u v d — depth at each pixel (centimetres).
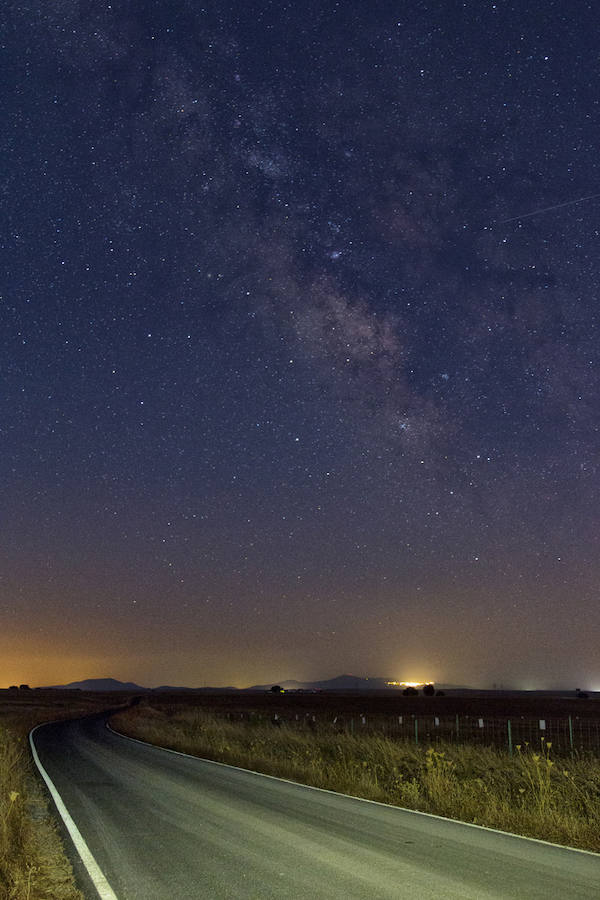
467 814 1095
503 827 1003
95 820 1055
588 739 3322
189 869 746
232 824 1016
